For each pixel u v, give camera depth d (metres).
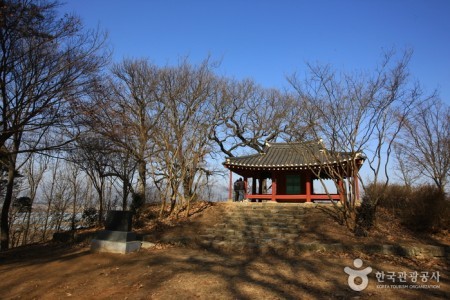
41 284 7.64
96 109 12.34
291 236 12.27
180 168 17.27
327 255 9.93
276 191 20.69
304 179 20.52
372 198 14.01
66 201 29.94
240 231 13.16
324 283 7.20
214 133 25.89
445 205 13.20
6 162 15.85
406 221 13.75
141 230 14.09
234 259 9.56
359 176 12.88
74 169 31.39
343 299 6.25
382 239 11.55
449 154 20.45
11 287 7.57
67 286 7.39
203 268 8.42
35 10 9.68
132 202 17.45
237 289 6.77
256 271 8.12
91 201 30.44
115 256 10.30
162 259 9.51
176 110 17.91
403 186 16.53
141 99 19.19
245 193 20.62
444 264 9.28
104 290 7.02
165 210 17.48
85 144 13.20
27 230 27.08
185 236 12.64
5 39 9.71
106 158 18.64
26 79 10.62
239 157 20.22
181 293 6.59
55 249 12.30
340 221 13.60
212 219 15.49
